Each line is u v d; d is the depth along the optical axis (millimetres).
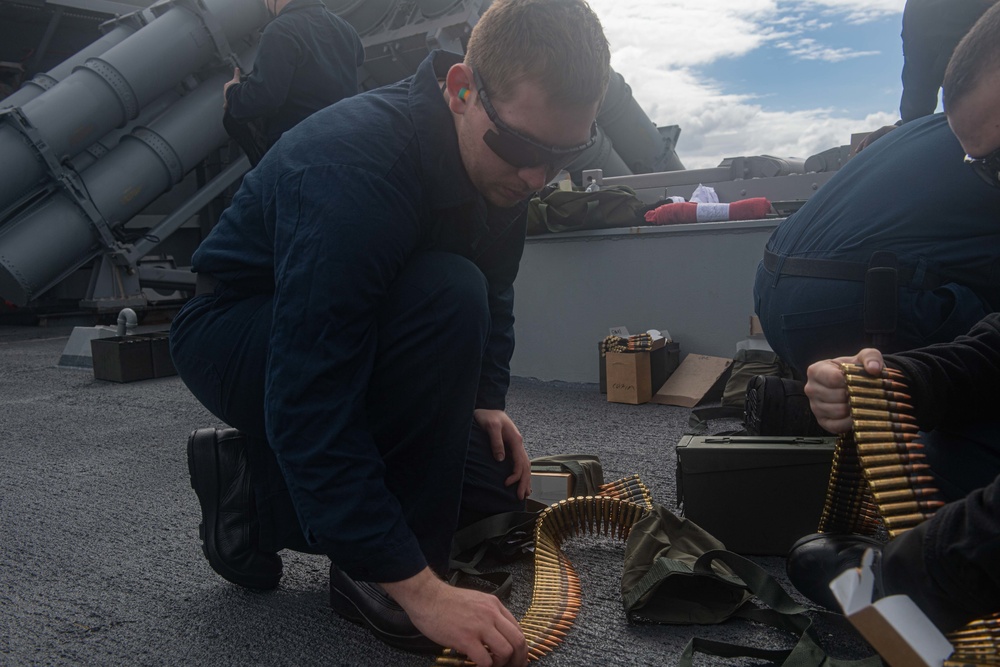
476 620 1104
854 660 1188
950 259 1751
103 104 6555
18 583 1693
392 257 1183
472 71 1112
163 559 1817
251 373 1401
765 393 2023
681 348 3670
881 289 1775
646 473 2340
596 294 3863
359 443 1150
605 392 3672
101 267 7098
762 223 3412
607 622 1438
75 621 1508
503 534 1705
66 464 2686
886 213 1793
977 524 734
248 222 1383
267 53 3100
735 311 3521
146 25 6848
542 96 1055
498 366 1749
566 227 3908
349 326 1153
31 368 5016
